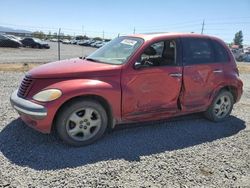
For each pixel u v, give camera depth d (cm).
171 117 571
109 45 560
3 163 385
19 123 530
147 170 391
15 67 1411
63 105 434
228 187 364
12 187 333
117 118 480
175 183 364
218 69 586
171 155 440
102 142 472
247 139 525
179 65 532
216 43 600
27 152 420
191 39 562
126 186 350
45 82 436
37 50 3344
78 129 449
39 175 361
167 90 519
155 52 511
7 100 691
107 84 456
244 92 1016
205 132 548
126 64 477
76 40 6134
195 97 561
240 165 423
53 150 432
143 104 498
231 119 639
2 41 3434
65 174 367
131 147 459
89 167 388
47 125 427
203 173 394
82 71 451
